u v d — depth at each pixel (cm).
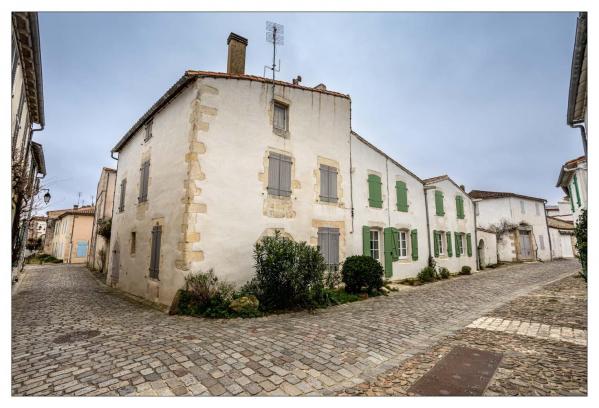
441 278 1348
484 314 655
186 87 784
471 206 1883
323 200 956
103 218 1823
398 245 1253
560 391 309
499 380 336
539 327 543
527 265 1981
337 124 1047
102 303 786
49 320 595
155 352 410
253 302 648
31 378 333
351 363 386
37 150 1199
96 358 389
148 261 830
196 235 678
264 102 850
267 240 729
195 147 706
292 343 454
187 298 648
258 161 809
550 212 3569
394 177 1285
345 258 988
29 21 592
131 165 1108
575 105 828
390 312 682
